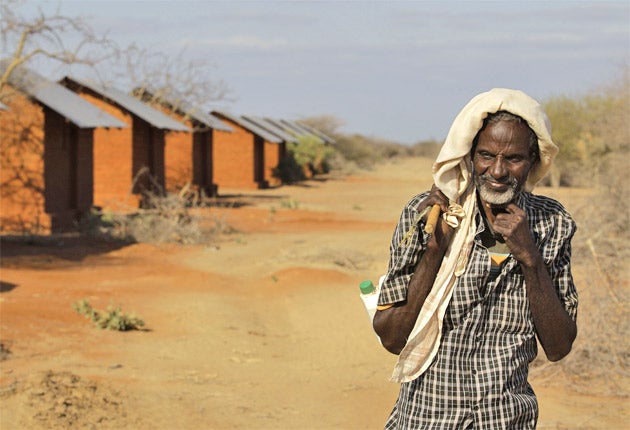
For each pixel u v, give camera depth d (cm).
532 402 331
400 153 11269
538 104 310
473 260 320
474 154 315
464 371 325
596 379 948
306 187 5612
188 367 1029
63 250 2102
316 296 1569
